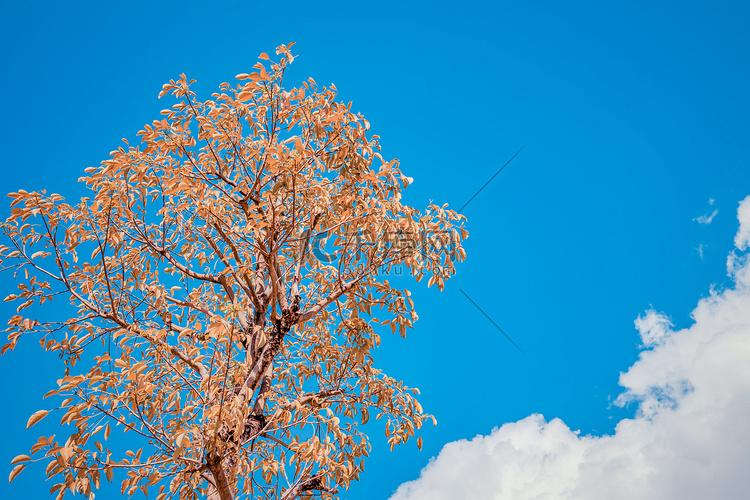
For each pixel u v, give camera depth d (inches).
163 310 234.7
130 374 156.9
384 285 254.2
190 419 210.2
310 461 202.8
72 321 206.2
